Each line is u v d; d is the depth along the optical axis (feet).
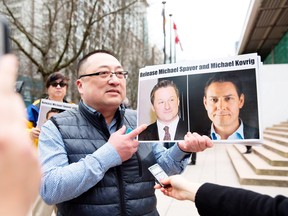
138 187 5.38
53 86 11.78
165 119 5.11
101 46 51.08
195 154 26.32
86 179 4.60
